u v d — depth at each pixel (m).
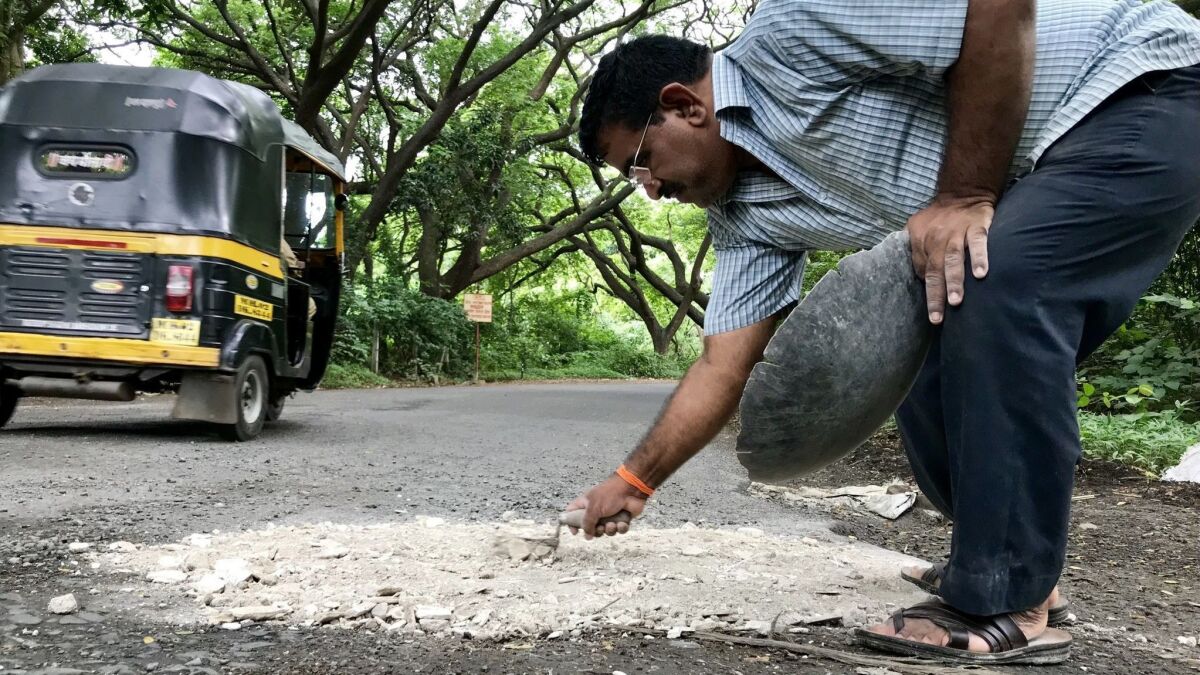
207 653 2.28
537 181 25.61
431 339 21.20
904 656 2.33
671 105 2.38
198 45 21.03
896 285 2.13
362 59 22.11
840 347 2.09
